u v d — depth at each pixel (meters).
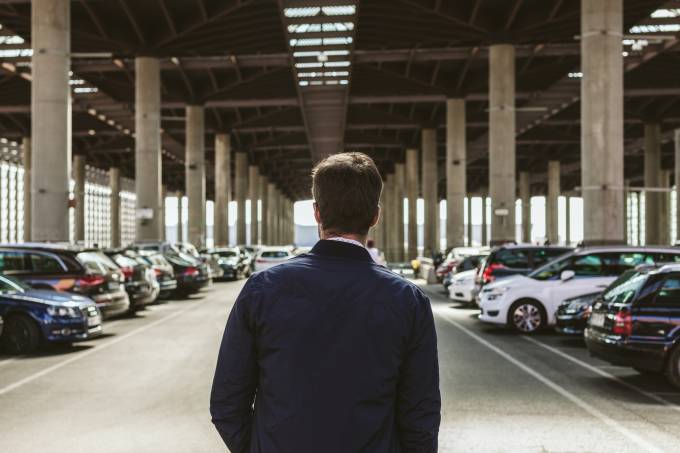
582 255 14.85
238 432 2.18
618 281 9.86
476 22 38.53
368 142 80.44
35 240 28.44
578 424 6.98
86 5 38.22
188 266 24.81
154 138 42.00
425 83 52.81
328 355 2.04
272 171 113.81
